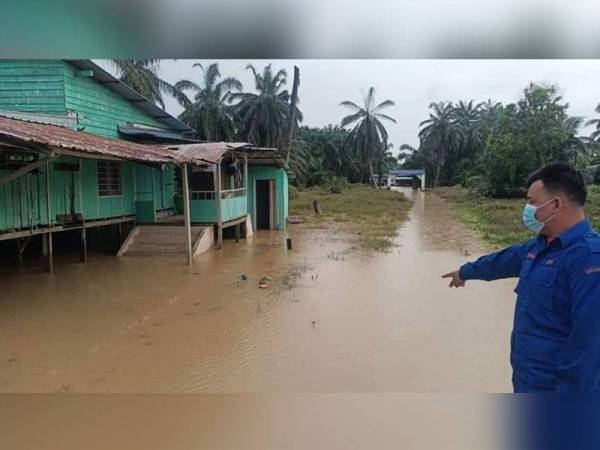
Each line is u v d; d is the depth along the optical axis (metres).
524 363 1.99
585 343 1.79
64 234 13.37
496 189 32.38
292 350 5.54
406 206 29.77
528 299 2.04
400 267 10.69
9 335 6.14
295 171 38.59
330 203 29.86
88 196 11.62
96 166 11.95
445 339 5.91
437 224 20.08
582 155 31.31
